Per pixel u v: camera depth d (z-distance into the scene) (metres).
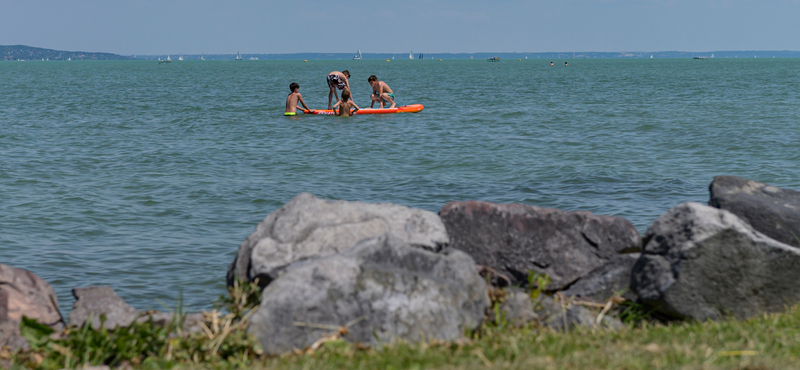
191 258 32.31
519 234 20.64
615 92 180.50
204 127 91.25
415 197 46.03
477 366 14.76
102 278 29.39
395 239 18.09
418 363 14.99
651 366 14.53
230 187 49.03
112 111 120.50
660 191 47.25
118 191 47.75
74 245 34.44
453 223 20.81
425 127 89.75
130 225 38.59
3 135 81.50
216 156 64.62
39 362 16.09
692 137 77.94
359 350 16.05
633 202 43.97
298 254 18.91
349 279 16.81
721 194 22.98
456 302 17.25
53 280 29.03
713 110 117.19
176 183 50.62
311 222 19.66
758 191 23.31
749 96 156.88
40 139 78.38
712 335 16.77
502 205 21.11
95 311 18.64
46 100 153.62
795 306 18.70
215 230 37.66
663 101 142.38
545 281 19.61
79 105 136.50
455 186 49.66
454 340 16.73
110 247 34.09
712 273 18.36
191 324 18.33
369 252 17.67
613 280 20.16
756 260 18.45
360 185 50.19
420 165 59.16
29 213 41.03
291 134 82.19
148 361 16.12
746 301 18.58
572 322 18.56
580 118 103.38
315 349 16.05
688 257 18.22
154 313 18.75
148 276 29.67
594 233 20.73
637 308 19.42
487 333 17.52
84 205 43.34
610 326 18.45
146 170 56.72
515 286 20.53
